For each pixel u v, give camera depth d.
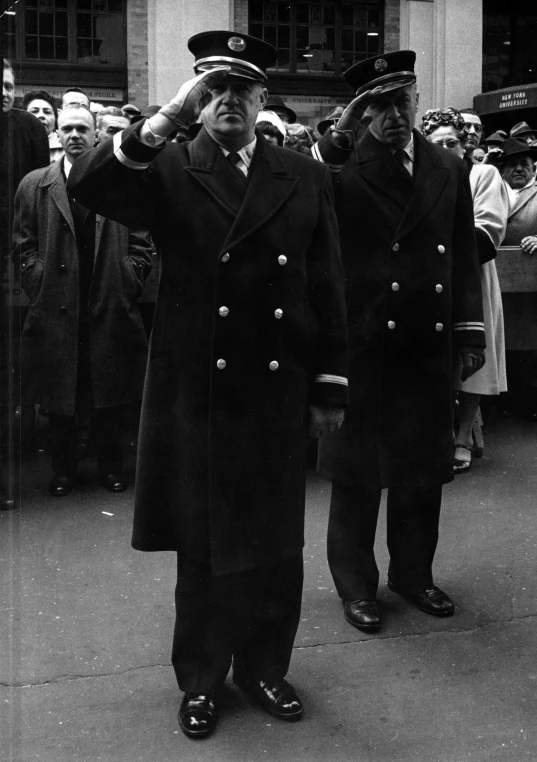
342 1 3.92
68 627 2.67
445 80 4.41
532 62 4.69
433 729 2.24
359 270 2.72
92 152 2.01
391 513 2.90
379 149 2.71
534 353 5.03
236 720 2.27
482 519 3.65
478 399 4.28
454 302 2.83
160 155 2.11
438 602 2.84
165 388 2.17
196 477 2.13
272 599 2.26
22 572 2.97
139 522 2.21
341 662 2.55
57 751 2.11
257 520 2.14
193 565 2.23
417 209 2.69
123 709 2.30
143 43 4.09
